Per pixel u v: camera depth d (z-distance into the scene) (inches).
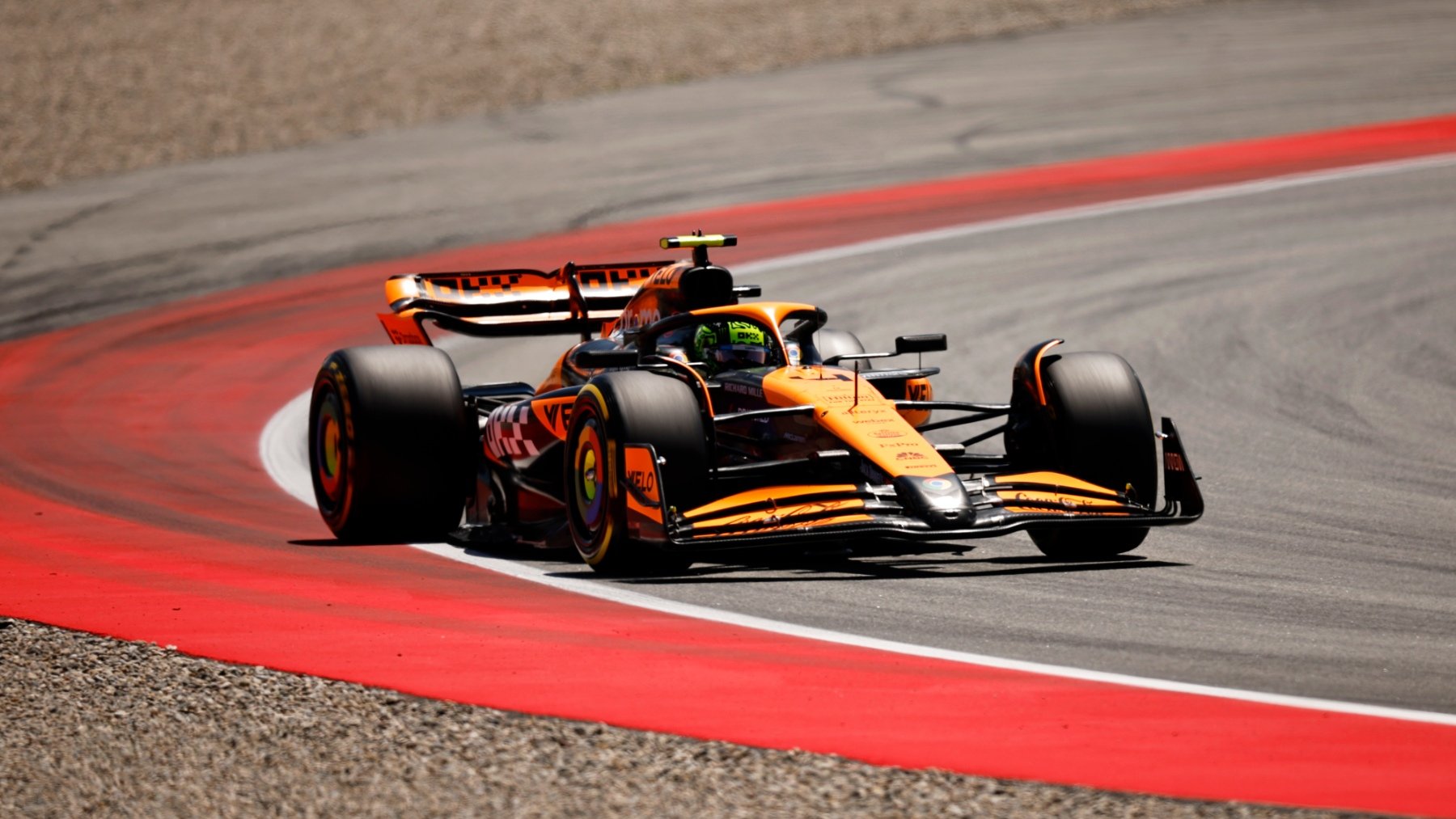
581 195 3656.5
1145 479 1167.6
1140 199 3309.5
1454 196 3144.7
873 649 898.1
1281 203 3186.5
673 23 5757.9
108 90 4889.3
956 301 2576.3
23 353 2593.5
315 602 1057.5
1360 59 4835.1
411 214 3548.2
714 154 4030.5
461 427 1316.4
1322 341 2207.2
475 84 5019.7
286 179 3966.5
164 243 3378.4
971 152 3919.8
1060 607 1007.0
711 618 983.6
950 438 1882.4
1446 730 740.7
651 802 650.2
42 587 1125.7
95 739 745.0
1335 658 876.0
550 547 1219.9
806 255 2967.5
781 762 699.4
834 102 4626.0
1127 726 749.9
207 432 2021.4
